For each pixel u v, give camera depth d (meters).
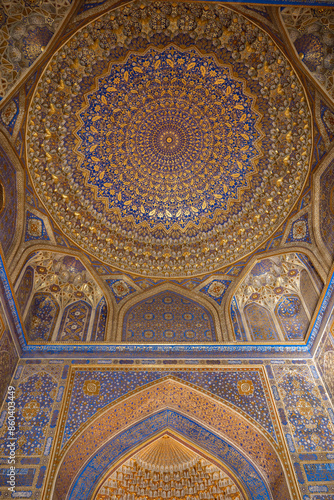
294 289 6.33
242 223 6.62
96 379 5.38
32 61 4.65
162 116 6.37
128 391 5.27
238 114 6.14
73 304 6.35
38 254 5.97
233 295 6.46
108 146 6.41
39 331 5.93
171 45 5.59
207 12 5.17
